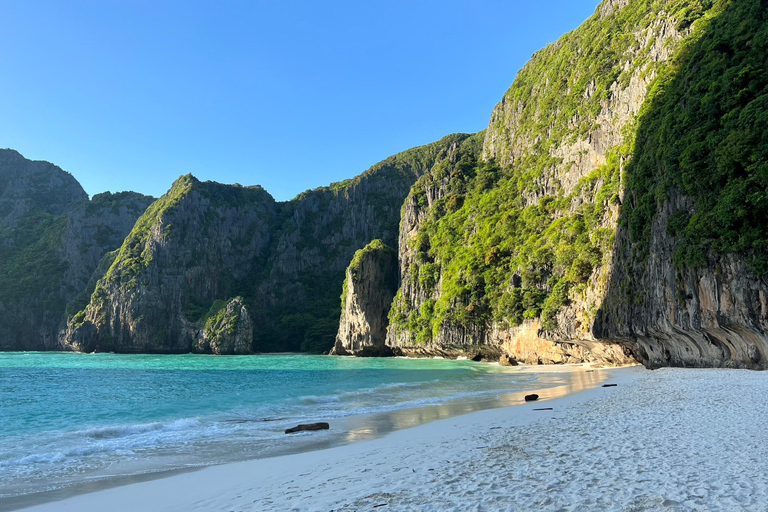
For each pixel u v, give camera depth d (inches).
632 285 1551.4
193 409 984.9
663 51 2048.5
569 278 2114.9
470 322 2989.7
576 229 2242.9
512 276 2696.9
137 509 328.2
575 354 2241.6
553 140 3105.3
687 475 284.4
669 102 1449.3
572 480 295.9
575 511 239.0
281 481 378.9
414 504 276.1
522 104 4057.6
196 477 419.8
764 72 1097.4
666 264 1300.4
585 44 3201.3
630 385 1019.9
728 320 1056.8
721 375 991.0
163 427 738.8
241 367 2908.5
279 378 1929.1
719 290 1075.9
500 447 436.1
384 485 330.3
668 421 500.4
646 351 1615.4
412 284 4106.8
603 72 2726.4
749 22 1237.7
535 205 2940.5
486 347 2938.0
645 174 1487.5
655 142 1455.5
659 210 1352.1
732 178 1054.4
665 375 1164.5
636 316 1505.9
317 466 428.8
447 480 326.3
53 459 522.9
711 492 249.6
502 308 2682.1
